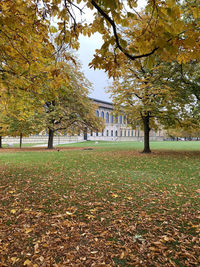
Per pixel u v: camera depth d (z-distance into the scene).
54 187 6.12
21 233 3.36
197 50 2.63
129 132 83.06
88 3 2.74
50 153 17.64
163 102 14.29
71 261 2.65
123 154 16.55
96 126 26.75
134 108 14.92
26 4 3.33
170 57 2.74
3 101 6.20
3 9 3.39
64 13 3.06
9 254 2.81
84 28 3.32
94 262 2.65
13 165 10.23
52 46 4.12
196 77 12.97
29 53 4.61
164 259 2.70
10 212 4.20
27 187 6.06
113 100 17.12
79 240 3.18
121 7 2.45
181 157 14.21
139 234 3.37
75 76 21.91
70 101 23.47
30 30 3.78
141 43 2.54
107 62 3.21
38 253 2.83
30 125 22.38
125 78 15.78
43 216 4.04
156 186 6.33
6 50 4.60
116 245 3.02
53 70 4.12
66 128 26.83
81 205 4.66
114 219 3.91
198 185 6.49
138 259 2.71
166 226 3.62
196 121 16.17
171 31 2.26
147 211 4.34
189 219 3.92
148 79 14.23
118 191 5.70
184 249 2.91
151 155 15.65
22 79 5.14
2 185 6.26
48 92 5.86
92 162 11.47
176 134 53.69
